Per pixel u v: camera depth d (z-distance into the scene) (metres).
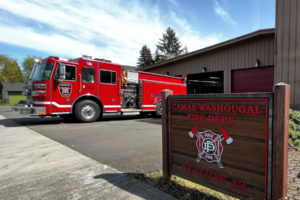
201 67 13.05
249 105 1.66
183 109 2.21
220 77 15.20
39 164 3.03
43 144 4.24
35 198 2.03
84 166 2.93
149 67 16.66
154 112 10.30
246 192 1.69
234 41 10.76
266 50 9.84
